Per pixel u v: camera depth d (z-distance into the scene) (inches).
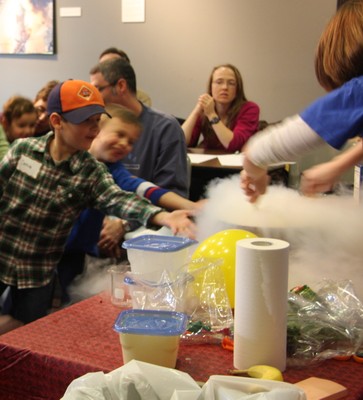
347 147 49.8
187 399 29.1
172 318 37.8
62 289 77.2
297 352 37.8
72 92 67.7
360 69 42.0
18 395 39.3
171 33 183.5
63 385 37.5
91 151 78.7
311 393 32.7
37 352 38.3
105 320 43.8
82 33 194.9
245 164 48.0
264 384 29.5
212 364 37.6
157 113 96.1
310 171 44.4
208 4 177.2
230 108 149.9
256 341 35.6
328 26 44.3
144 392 29.9
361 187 55.2
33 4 198.5
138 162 94.4
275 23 170.6
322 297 42.8
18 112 114.6
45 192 70.9
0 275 73.3
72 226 74.0
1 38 206.1
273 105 175.2
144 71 189.3
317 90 169.3
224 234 47.4
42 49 200.7
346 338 39.0
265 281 34.9
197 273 44.3
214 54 179.3
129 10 186.7
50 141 71.4
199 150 139.5
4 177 71.8
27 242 72.4
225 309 42.7
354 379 35.6
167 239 49.3
